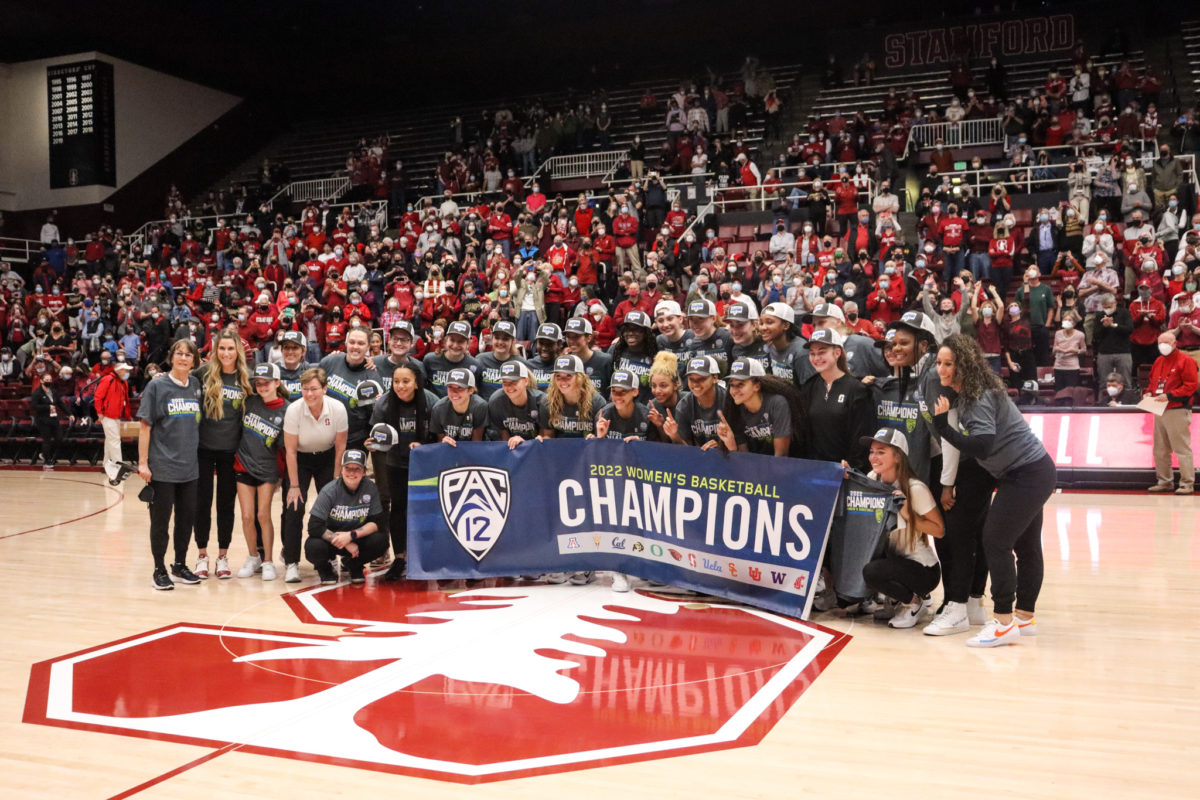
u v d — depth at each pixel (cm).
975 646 539
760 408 614
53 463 1625
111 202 2586
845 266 1552
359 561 709
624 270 1756
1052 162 1819
